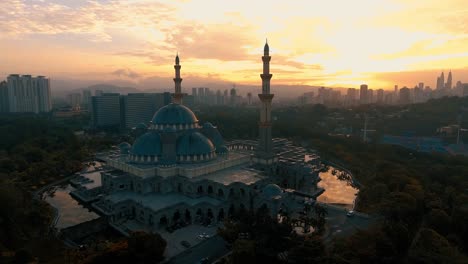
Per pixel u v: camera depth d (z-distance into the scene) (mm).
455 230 136000
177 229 147750
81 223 145125
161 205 152375
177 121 192875
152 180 169000
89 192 183250
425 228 129250
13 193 150000
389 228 128000
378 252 113312
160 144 183125
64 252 122125
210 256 125375
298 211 163125
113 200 159625
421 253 111812
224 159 194625
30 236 136125
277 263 115312
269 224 123938
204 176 172250
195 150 182625
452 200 166000
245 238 123250
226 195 157625
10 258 112938
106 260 110938
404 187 180750
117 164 187625
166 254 126438
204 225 151500
